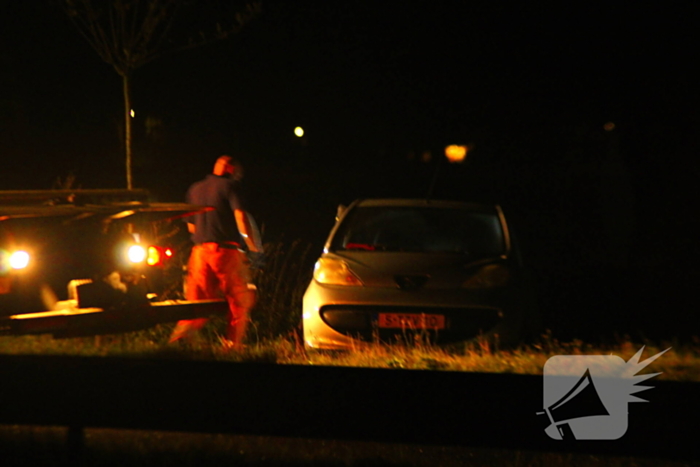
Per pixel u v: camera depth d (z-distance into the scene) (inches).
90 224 495.2
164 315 523.2
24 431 409.1
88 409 403.9
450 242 674.8
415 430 391.2
